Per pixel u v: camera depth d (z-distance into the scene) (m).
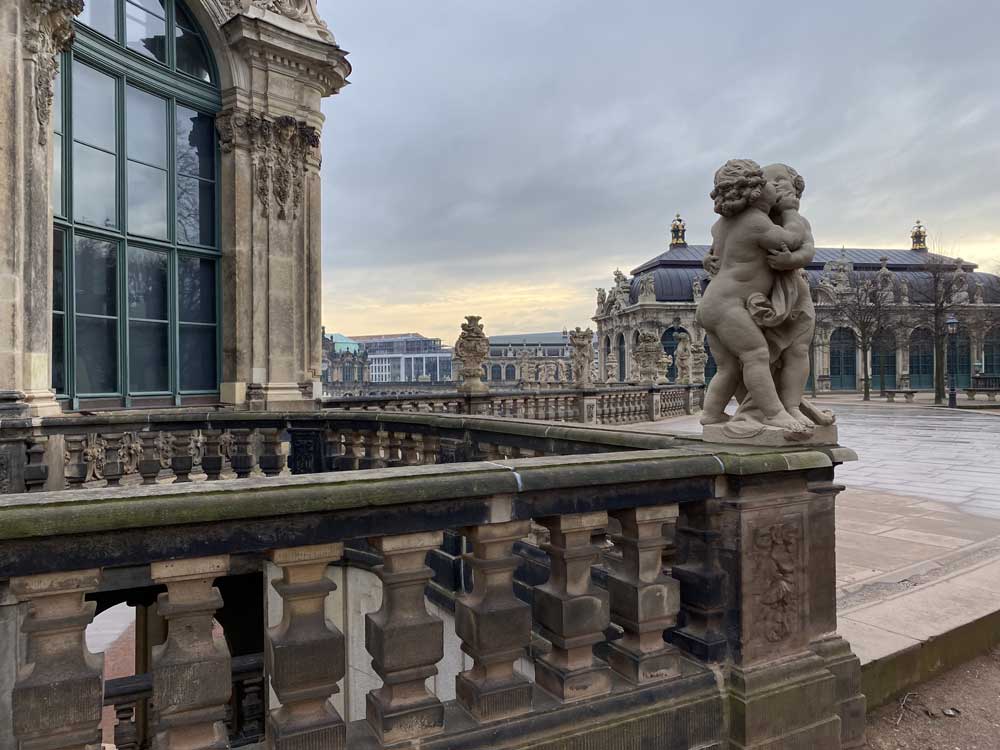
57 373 9.62
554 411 18.81
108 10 10.45
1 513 1.69
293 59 12.76
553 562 2.62
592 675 2.57
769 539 2.95
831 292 67.88
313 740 2.10
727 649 2.89
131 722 7.62
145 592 7.96
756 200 3.20
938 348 43.41
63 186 9.64
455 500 2.27
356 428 7.73
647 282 71.69
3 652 4.56
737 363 3.35
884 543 6.74
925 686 3.95
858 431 22.11
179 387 11.79
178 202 11.81
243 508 1.93
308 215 13.48
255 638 9.00
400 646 2.21
